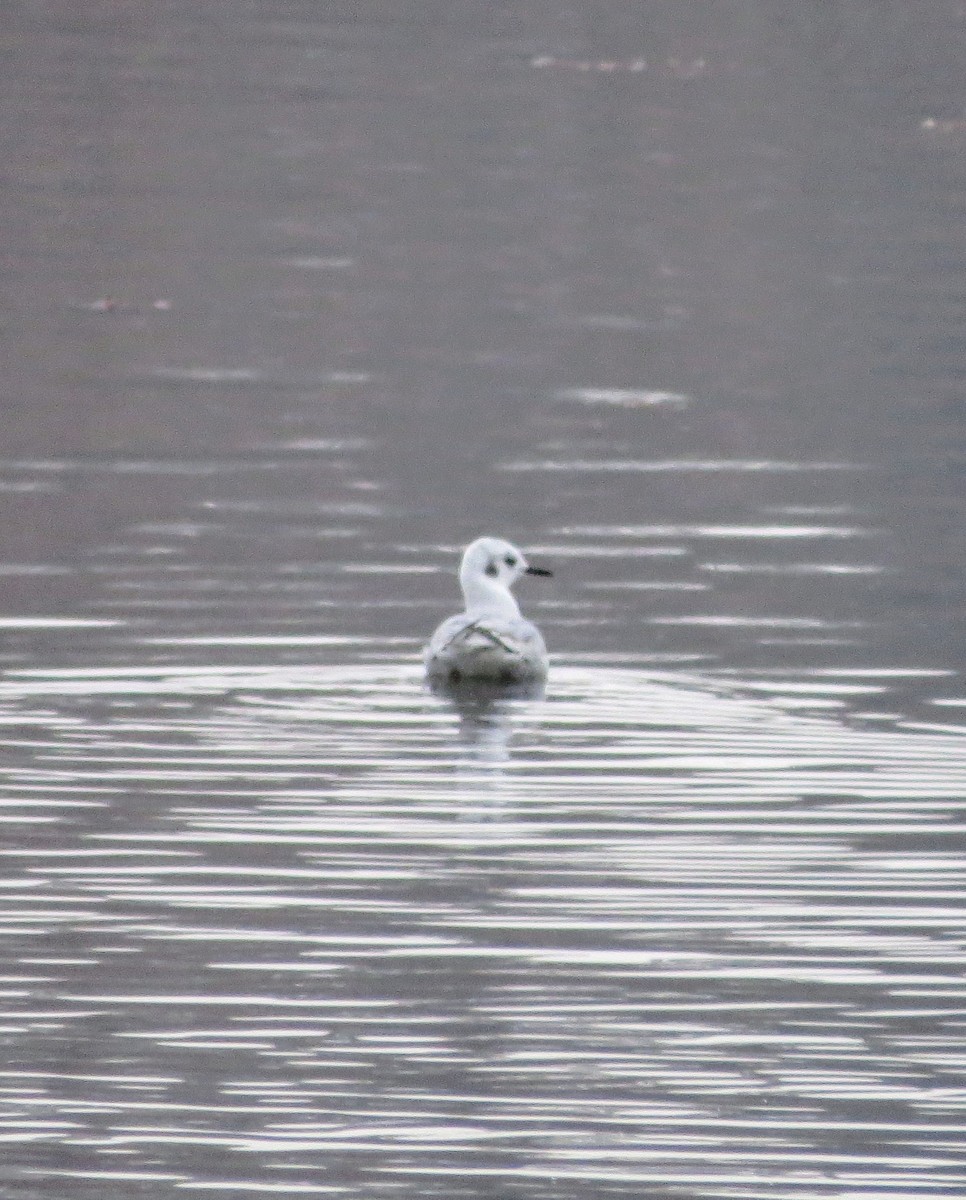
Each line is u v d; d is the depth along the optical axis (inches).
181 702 713.0
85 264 1450.5
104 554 895.1
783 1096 482.3
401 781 646.5
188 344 1280.8
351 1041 502.3
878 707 724.7
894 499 1003.9
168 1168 455.8
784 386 1205.1
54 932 550.0
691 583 877.2
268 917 558.9
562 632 811.4
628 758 669.9
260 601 835.4
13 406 1139.9
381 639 793.6
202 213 1600.6
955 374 1228.5
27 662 753.6
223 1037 503.8
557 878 582.6
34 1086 482.6
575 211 1625.2
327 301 1386.6
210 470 1034.1
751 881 583.5
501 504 987.3
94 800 628.4
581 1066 494.0
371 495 1000.9
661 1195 448.1
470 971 533.3
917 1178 454.9
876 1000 522.6
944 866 591.8
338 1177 453.4
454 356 1272.1
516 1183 452.1
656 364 1256.2
